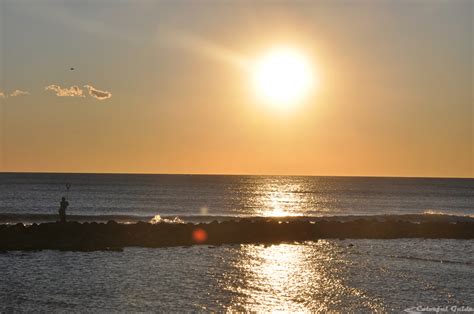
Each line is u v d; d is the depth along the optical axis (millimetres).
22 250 57906
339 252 62438
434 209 145000
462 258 60281
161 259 55156
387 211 135875
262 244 66812
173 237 67625
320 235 75062
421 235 78125
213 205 145000
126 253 57938
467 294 44062
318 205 153750
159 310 38031
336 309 39469
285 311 38719
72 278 46094
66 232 65312
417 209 144125
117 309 38031
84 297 40625
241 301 40688
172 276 47625
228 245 65312
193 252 59781
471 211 141875
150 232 68562
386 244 69812
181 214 115188
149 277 47031
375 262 56500
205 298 41156
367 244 69375
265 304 40156
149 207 133750
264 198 181875
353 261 56812
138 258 55375
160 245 63406
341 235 75750
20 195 176375
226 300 40812
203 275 48281
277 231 74188
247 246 65000
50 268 49625
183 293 42312
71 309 37812
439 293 44219
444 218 107750
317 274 50031
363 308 39812
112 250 59219
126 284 44531
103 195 182000
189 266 51969
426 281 48156
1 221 92125
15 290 42094
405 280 48406
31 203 142750
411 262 57000
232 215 114875
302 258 57875
